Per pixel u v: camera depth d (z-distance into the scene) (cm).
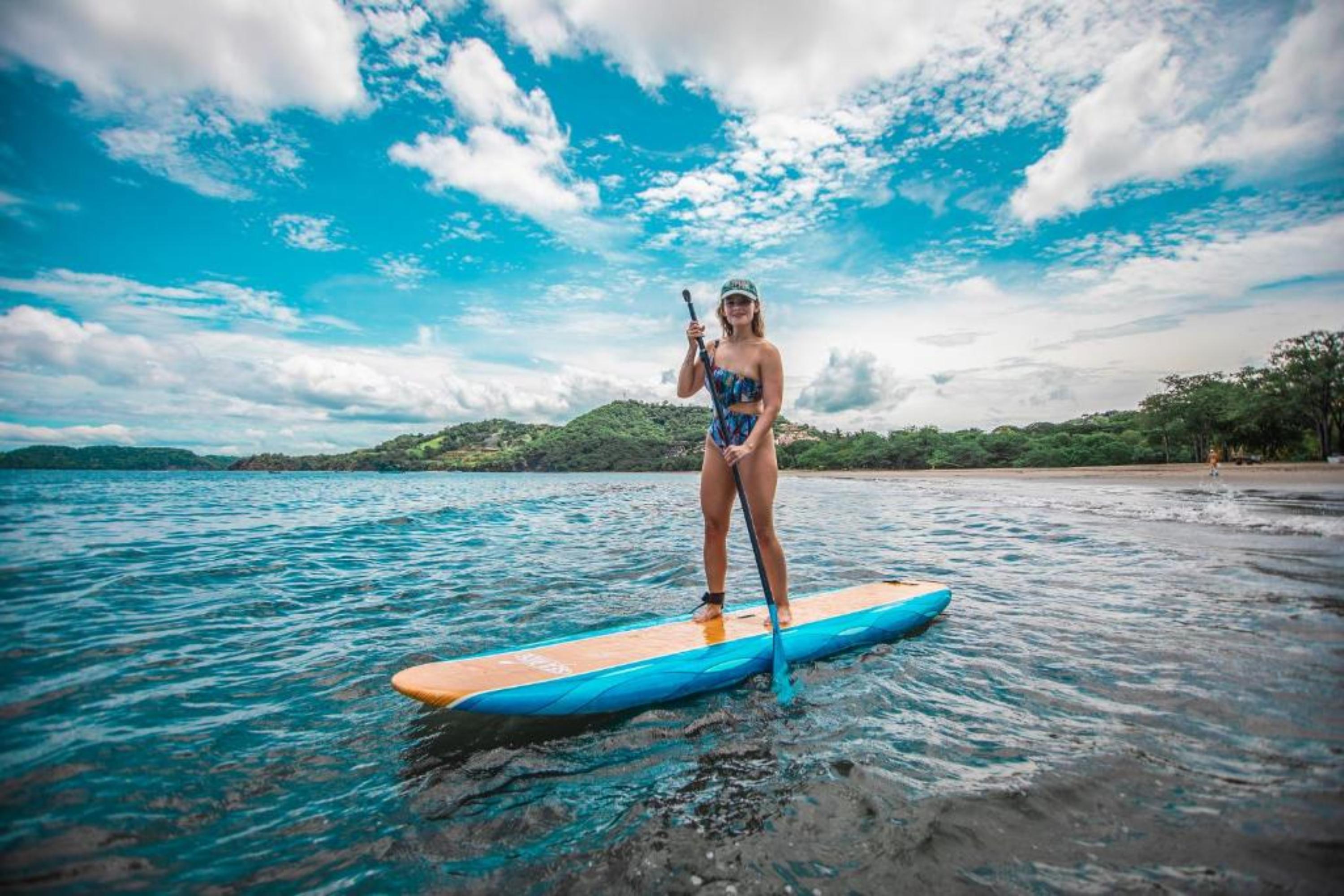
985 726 279
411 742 276
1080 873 178
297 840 204
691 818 212
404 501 2364
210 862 192
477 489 4184
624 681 313
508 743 274
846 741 267
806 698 320
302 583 630
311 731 286
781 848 193
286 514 1603
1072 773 234
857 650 398
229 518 1447
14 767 247
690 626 406
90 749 264
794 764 247
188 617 488
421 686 288
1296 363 4497
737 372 404
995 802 215
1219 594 520
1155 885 172
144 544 935
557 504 2067
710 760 254
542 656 343
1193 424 5428
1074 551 795
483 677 305
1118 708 294
